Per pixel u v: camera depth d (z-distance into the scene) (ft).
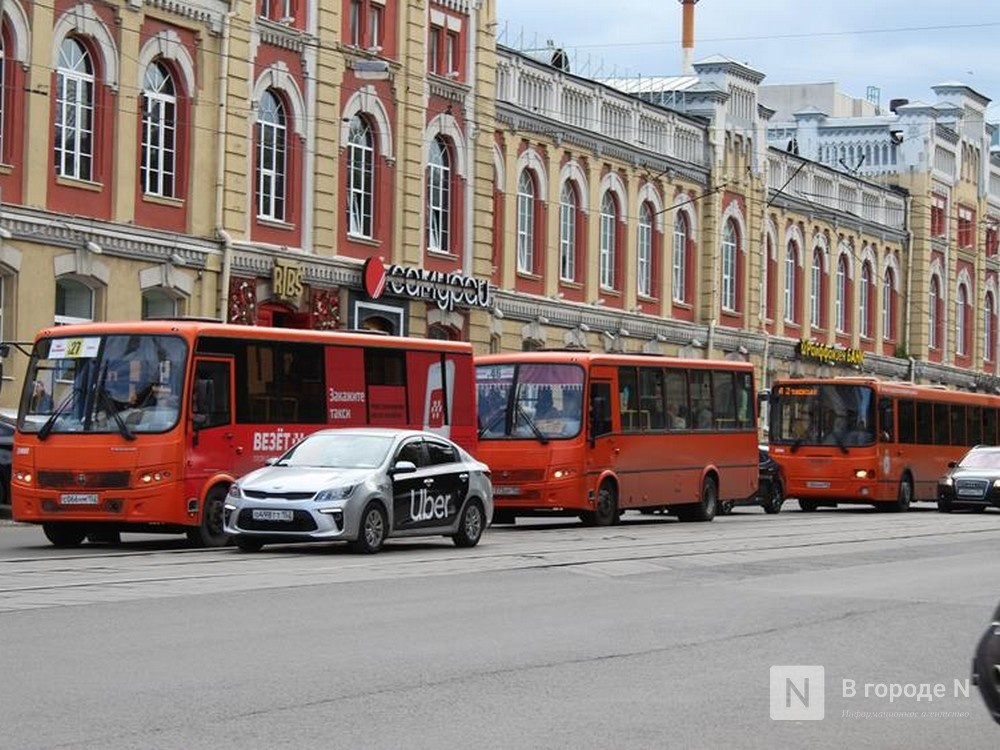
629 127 191.21
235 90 132.05
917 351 266.77
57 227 115.96
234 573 67.82
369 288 144.97
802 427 151.94
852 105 308.81
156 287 125.08
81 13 118.73
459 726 36.01
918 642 51.75
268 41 136.15
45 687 39.32
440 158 159.22
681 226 204.13
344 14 145.48
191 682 40.40
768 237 223.92
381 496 79.92
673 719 37.70
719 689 41.93
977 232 287.07
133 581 63.67
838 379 151.94
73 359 85.97
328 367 93.76
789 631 53.42
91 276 119.24
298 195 140.05
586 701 39.55
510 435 111.34
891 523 123.54
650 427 118.62
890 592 66.85
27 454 85.25
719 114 208.54
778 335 225.76
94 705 37.19
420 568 72.23
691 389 124.26
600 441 112.47
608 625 53.57
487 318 163.12
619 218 189.57
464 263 160.97
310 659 44.45
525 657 46.03
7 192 113.09
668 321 197.98
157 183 126.41
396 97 151.43
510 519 118.52
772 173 225.35
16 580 63.52
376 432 83.51
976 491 148.87
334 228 143.64
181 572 67.92
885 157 269.64
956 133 277.23
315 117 141.38
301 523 77.82
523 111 169.89
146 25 124.36
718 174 208.13
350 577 67.15
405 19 152.25
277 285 135.33
